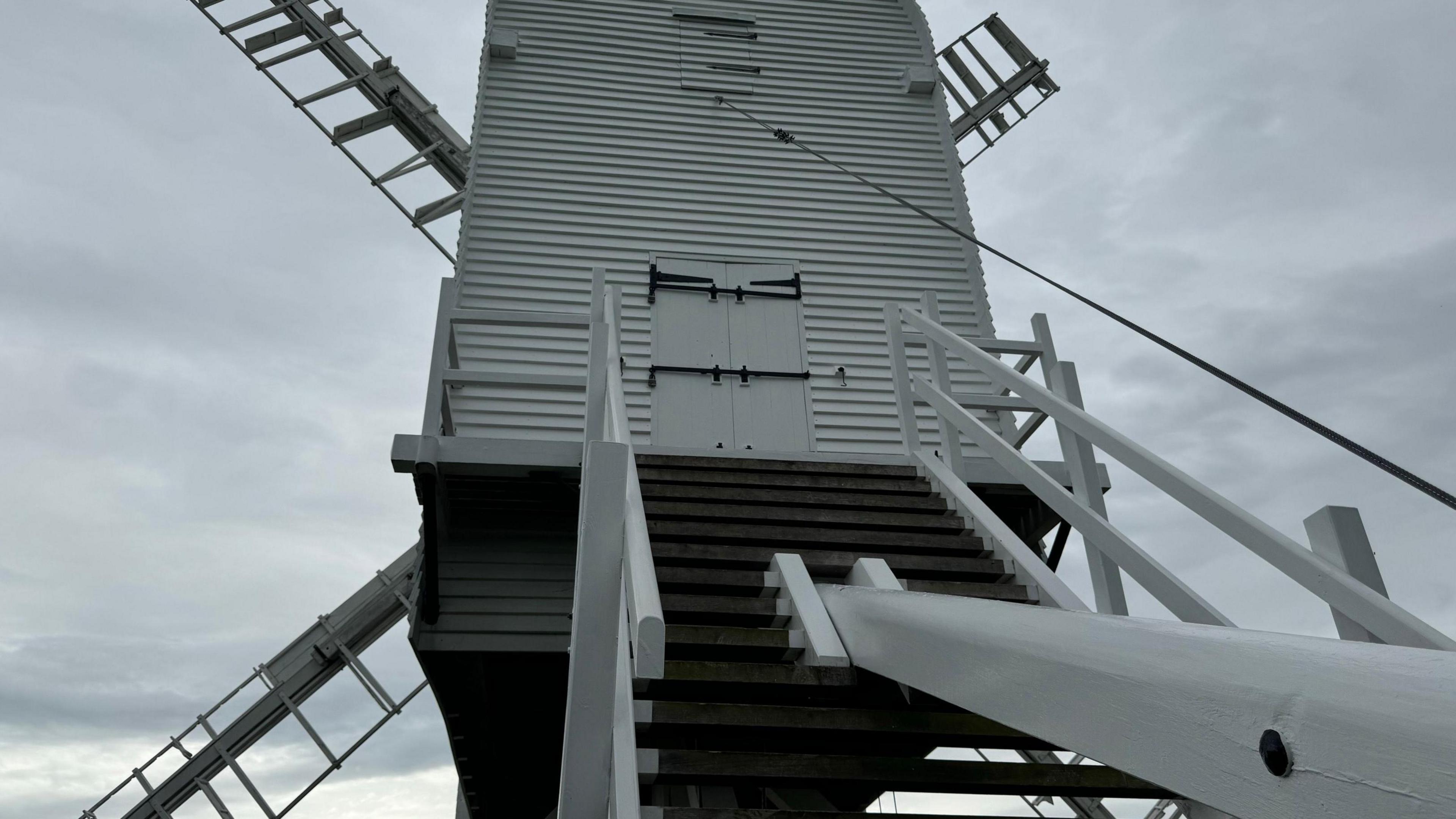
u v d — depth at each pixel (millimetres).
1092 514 3744
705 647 3645
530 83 9266
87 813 11398
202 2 12969
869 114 9750
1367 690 1190
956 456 5629
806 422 8094
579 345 8203
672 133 9289
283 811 11703
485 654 6445
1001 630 2297
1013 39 16438
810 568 4566
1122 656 1771
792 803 5039
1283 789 1325
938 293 9000
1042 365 5578
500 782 9227
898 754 3551
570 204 8797
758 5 10141
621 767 2465
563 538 6660
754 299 8500
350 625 12719
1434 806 1076
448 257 12703
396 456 5641
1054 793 3043
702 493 5402
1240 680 1429
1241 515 2873
